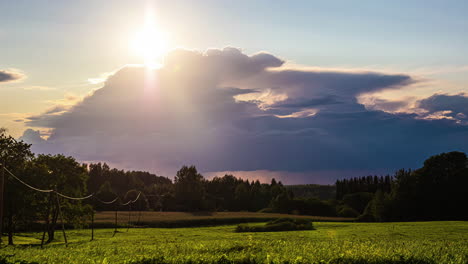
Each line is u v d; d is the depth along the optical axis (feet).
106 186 549.54
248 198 614.75
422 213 365.81
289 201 513.86
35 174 207.72
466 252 87.97
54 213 215.72
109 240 176.04
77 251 102.63
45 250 111.75
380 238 160.56
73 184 236.02
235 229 271.49
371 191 618.85
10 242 189.47
